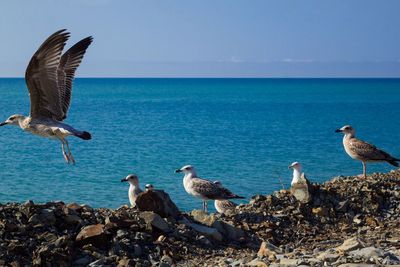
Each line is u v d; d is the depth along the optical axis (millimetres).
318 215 15312
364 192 16516
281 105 111312
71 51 13266
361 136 53906
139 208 13508
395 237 13953
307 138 50906
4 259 10852
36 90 12555
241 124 66625
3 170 32281
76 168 33281
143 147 43344
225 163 35250
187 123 67438
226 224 13711
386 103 118125
